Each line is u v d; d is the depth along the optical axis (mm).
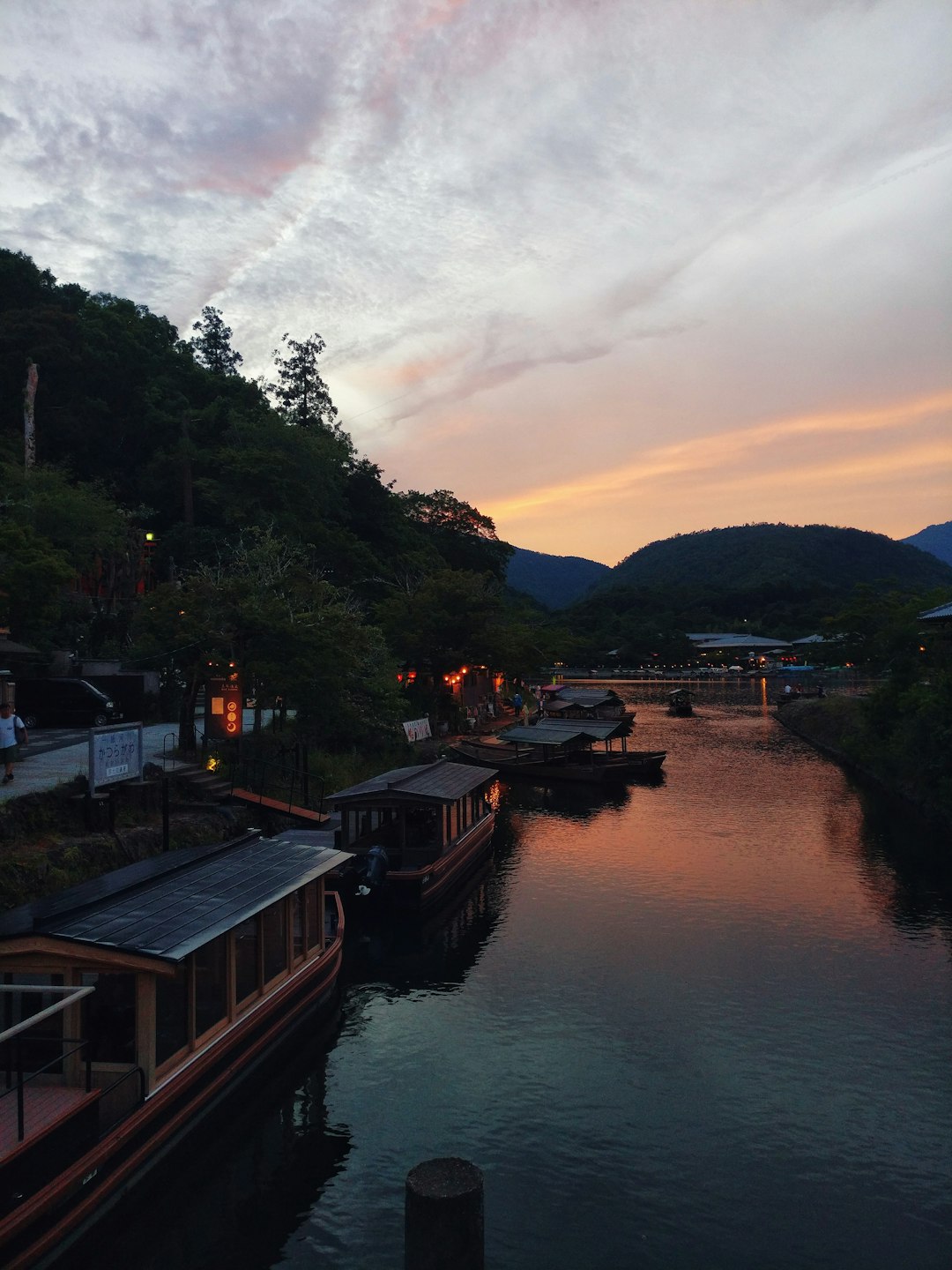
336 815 33312
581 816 42000
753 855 33438
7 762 22531
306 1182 13516
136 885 15773
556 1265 11609
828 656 126188
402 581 80688
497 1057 17422
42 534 53375
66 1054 12000
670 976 21422
